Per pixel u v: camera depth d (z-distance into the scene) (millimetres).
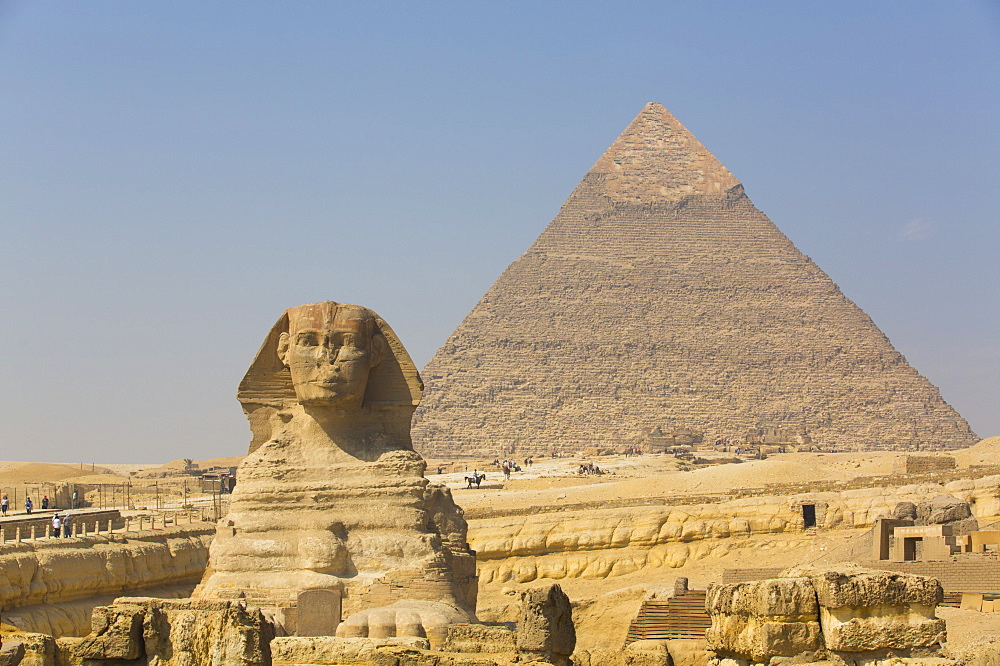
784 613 69250
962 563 120500
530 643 88812
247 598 132000
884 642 67750
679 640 130875
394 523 137125
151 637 78188
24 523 164000
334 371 138375
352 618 121688
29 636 82500
